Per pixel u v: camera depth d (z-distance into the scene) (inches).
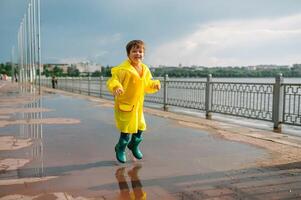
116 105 175.6
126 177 157.9
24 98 701.3
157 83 180.7
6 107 497.4
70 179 154.7
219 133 275.4
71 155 200.1
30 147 221.6
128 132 175.5
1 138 252.4
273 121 299.1
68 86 1123.3
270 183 148.9
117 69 169.9
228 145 228.5
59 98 708.7
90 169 171.0
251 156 197.6
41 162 184.2
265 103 309.1
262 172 165.3
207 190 140.6
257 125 325.1
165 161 186.7
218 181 152.0
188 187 144.3
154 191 139.6
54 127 305.6
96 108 488.4
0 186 144.6
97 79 799.7
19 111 442.6
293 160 187.9
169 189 141.9
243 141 242.1
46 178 155.9
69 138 252.8
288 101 287.4
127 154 203.3
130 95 171.0
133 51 171.8
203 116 398.6
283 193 136.6
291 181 151.6
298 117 277.1
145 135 265.9
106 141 241.9
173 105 461.1
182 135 266.2
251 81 331.6
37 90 1113.4
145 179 155.1
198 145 228.8
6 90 1082.1
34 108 483.5
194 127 306.7
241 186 145.0
